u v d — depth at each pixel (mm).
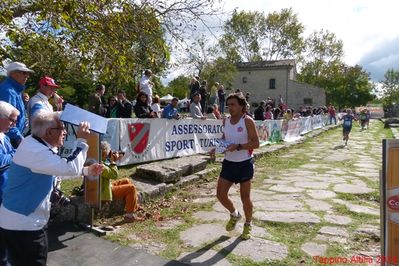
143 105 9656
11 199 2742
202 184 7898
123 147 8062
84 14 6434
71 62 6969
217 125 11664
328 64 68188
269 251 4453
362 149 16500
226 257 4254
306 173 9906
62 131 2838
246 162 4727
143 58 7742
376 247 4695
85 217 5188
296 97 53406
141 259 4145
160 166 7578
